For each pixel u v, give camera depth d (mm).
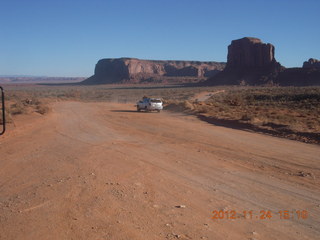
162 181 8836
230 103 50906
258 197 7652
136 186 8297
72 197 7371
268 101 58188
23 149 13727
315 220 6355
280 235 5633
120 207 6770
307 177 9539
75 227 5750
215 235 5547
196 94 95688
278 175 9734
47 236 5402
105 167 10383
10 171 10023
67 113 34938
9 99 49000
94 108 44969
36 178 9117
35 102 47469
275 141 16531
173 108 43375
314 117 28078
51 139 16562
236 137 17750
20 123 23141
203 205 7027
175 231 5656
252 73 184750
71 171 9836
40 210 6582
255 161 11664
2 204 6996
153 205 6930
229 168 10523
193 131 20172
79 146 14469
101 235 5441
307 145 15438
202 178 9234
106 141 15953
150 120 27719
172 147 14320
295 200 7508
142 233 5543
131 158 11844
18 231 5598
